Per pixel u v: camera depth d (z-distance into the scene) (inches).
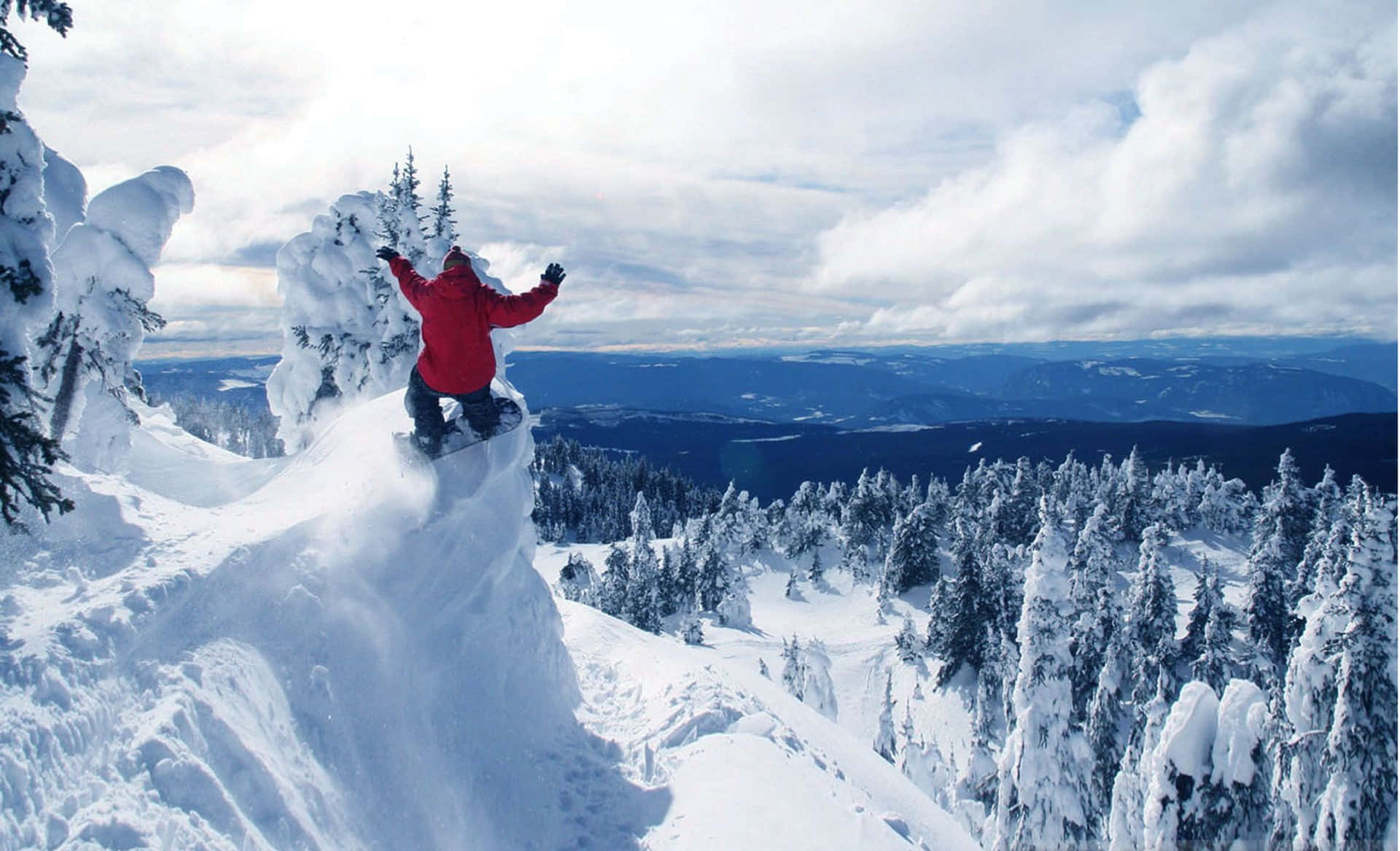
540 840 210.1
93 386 334.0
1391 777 717.9
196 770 145.6
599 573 4084.6
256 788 154.2
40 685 141.3
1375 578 757.3
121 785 137.6
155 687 157.4
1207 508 3907.5
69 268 325.1
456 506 252.8
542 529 5659.5
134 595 173.2
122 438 333.4
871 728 2288.4
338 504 236.4
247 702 169.0
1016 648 1401.3
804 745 294.2
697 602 3533.5
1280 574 1887.3
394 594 223.3
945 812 334.3
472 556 250.7
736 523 4463.6
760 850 203.3
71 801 130.9
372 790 183.0
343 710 189.3
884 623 3223.4
